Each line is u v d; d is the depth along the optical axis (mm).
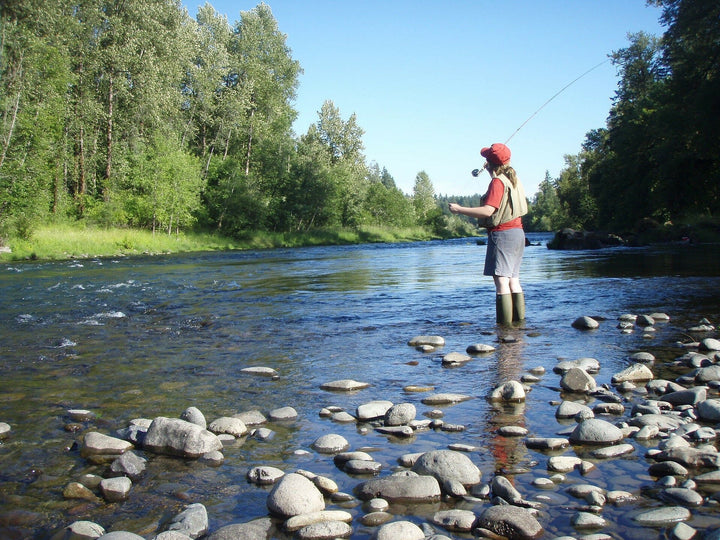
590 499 2057
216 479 2389
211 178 44906
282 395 3574
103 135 39219
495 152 5617
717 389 3441
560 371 3957
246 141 51969
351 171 62625
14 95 28578
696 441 2627
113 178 37375
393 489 2184
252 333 5656
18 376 4086
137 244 31203
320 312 6906
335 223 57469
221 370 4211
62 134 34281
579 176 82250
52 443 2828
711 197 32938
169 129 40125
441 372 4039
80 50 34375
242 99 45438
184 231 40156
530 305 6965
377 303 7590
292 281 11336
